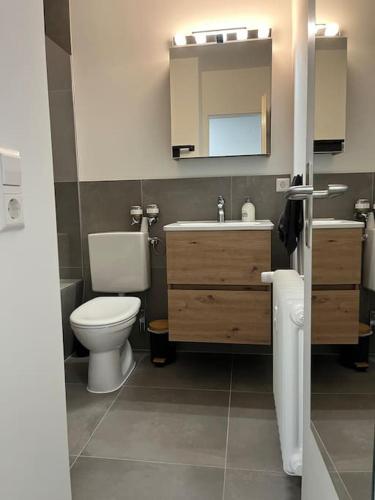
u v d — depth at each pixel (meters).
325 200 0.90
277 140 2.46
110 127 2.61
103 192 2.65
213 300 2.18
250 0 2.39
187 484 1.40
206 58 2.43
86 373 2.36
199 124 2.47
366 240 0.60
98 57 2.56
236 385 2.16
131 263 2.49
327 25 0.95
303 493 1.16
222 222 2.46
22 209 0.78
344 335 0.74
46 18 2.57
